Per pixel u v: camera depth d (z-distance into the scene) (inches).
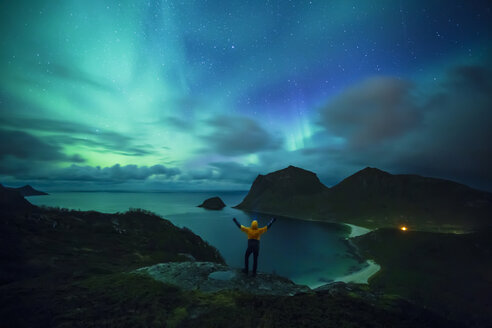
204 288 300.0
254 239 342.6
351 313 241.6
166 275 344.5
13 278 419.8
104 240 850.8
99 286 309.4
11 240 618.5
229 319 221.8
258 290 303.0
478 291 1483.8
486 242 2284.7
